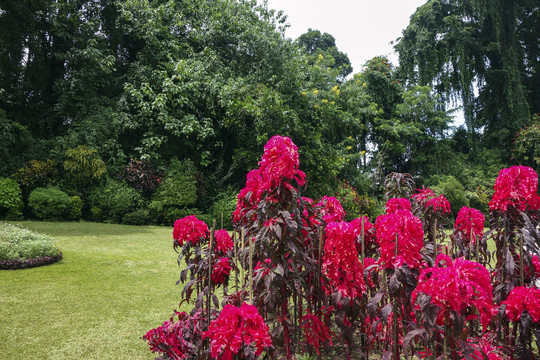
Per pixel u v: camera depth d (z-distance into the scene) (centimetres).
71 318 301
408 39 2133
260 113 1085
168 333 167
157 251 625
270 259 171
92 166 1047
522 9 2122
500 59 2091
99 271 466
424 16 2055
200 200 1174
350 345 182
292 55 1324
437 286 124
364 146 2023
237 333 120
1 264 449
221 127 1259
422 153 1892
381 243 162
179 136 1228
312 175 1221
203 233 222
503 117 2038
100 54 1122
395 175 350
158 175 1144
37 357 230
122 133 1206
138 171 1096
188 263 229
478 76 2134
